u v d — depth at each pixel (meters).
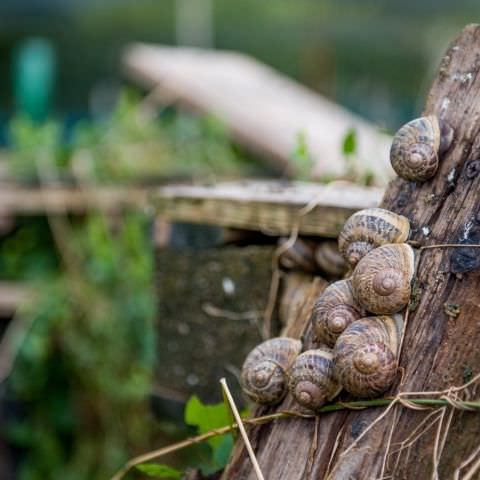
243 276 3.41
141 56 11.27
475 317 2.10
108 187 7.22
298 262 3.19
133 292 6.19
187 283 3.55
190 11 18.48
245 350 3.42
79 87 18.70
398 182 2.37
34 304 6.76
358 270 2.20
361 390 2.13
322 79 18.92
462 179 2.26
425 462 2.08
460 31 2.42
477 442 2.03
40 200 7.15
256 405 2.42
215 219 3.43
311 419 2.27
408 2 17.86
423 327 2.15
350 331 2.16
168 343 3.62
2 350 6.84
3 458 6.68
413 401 2.10
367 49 19.78
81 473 6.36
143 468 2.74
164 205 3.58
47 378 6.57
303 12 19.55
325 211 3.10
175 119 9.38
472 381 2.06
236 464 2.37
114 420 6.10
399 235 2.26
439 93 2.40
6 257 7.32
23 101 12.63
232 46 20.83
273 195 3.38
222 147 8.18
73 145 8.02
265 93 9.36
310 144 6.59
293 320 2.53
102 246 6.53
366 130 7.18
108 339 6.28
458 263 2.15
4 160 7.91
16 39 17.69
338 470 2.15
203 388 3.54
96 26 18.75
